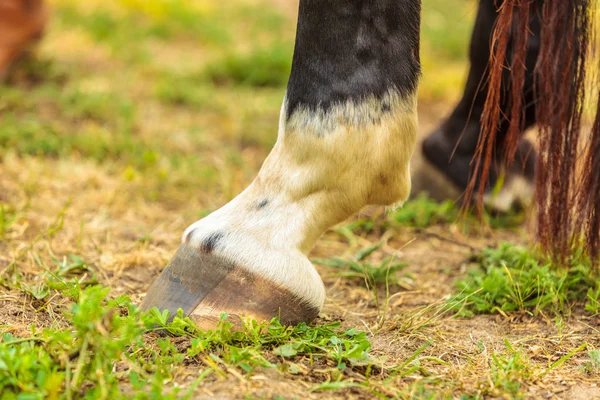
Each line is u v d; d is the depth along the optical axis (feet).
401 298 11.56
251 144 19.89
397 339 9.89
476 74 13.74
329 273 12.56
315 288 9.09
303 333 9.02
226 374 8.05
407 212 14.96
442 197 15.57
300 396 7.80
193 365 8.35
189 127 20.20
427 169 15.74
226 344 8.50
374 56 8.57
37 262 11.71
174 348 8.46
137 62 26.61
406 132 8.82
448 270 12.67
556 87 8.77
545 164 9.35
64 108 20.20
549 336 10.04
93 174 16.33
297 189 8.86
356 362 8.55
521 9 8.83
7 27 21.09
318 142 8.64
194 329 8.84
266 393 7.73
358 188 8.84
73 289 9.80
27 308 10.07
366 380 8.14
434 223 15.07
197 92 23.06
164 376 7.88
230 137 20.13
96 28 30.17
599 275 11.13
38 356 7.75
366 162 8.70
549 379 8.65
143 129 19.75
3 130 17.49
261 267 8.82
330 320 10.57
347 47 8.53
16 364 7.36
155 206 15.47
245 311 8.87
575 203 9.64
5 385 7.41
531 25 11.44
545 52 8.71
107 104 20.76
